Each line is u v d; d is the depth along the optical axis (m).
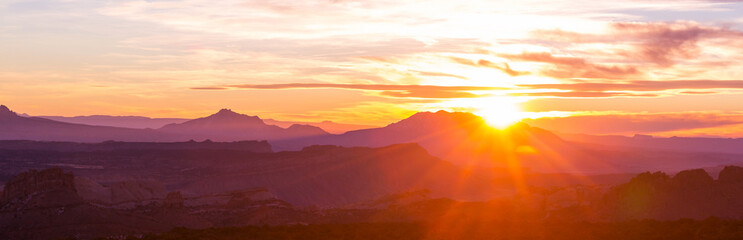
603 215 117.50
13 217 112.25
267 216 142.25
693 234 60.31
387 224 71.94
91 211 117.00
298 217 145.00
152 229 118.12
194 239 62.06
